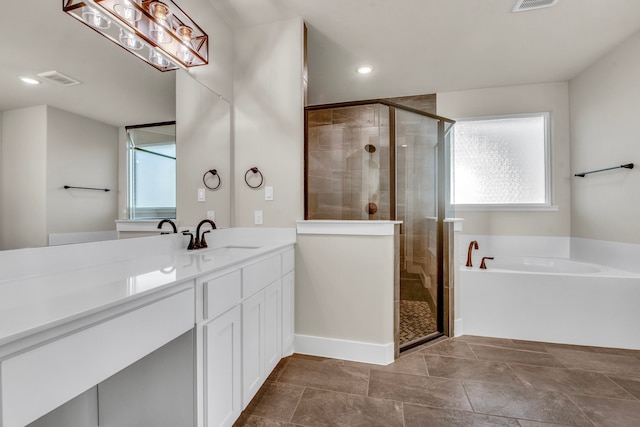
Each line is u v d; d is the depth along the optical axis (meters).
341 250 2.05
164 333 0.94
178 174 1.73
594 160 2.74
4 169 0.94
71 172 1.15
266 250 1.66
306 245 2.12
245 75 2.24
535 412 1.47
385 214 2.44
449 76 3.01
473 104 3.34
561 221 3.12
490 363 1.96
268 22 2.19
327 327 2.07
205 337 1.12
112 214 1.32
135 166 1.45
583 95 2.89
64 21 1.13
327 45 2.45
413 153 2.58
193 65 1.77
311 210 2.31
